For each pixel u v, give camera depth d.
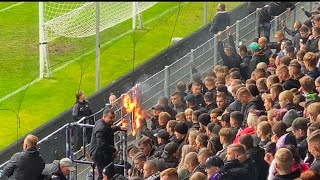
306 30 32.66
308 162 20.83
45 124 30.31
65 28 40.06
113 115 25.48
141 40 43.50
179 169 21.70
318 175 18.11
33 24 44.19
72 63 40.25
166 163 23.16
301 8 38.19
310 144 19.70
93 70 39.78
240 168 20.38
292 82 26.30
